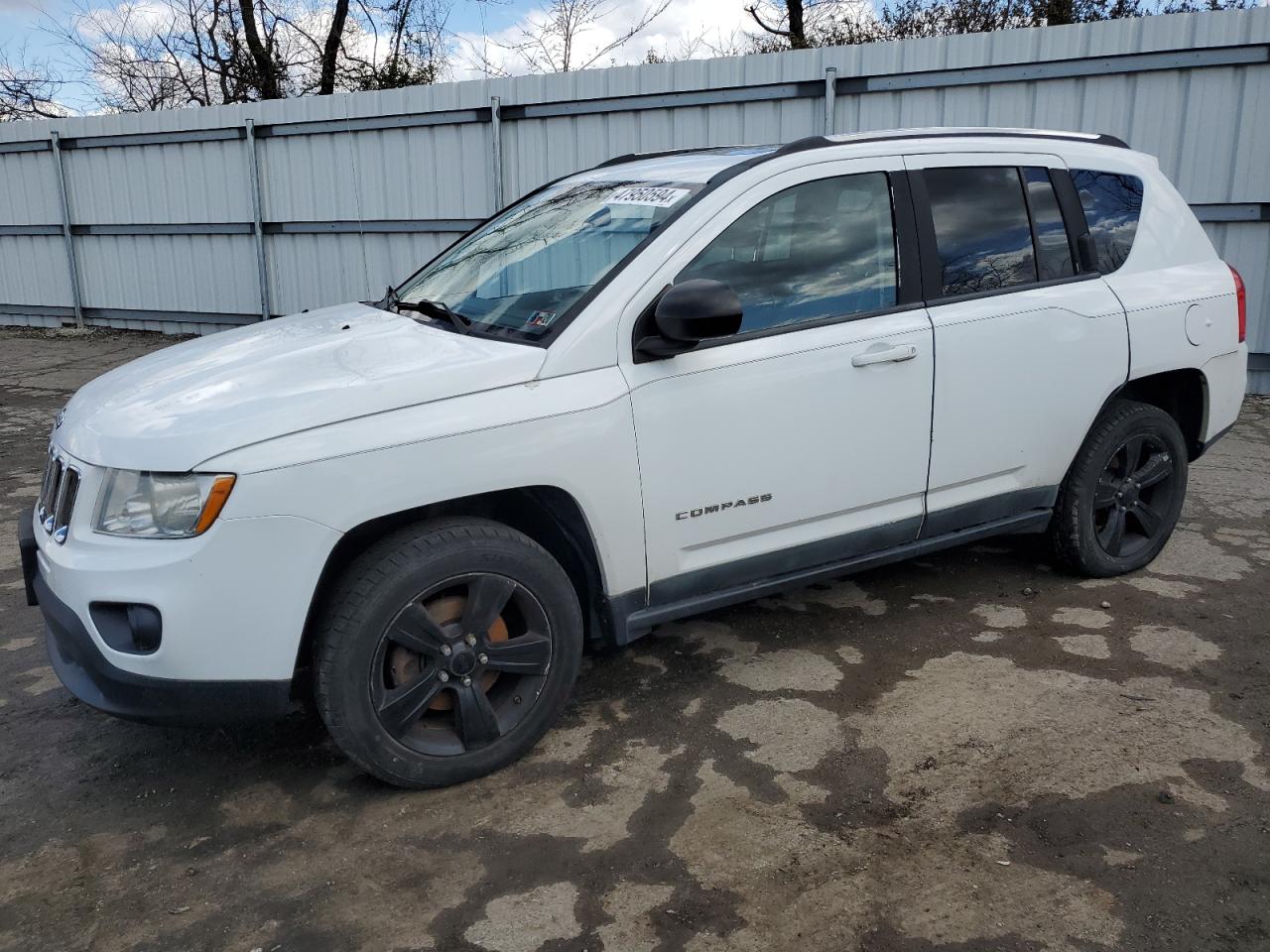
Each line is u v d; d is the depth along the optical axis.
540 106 10.70
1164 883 2.62
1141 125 8.34
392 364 3.10
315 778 3.23
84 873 2.80
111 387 3.30
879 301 3.71
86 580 2.78
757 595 3.67
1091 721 3.41
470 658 3.08
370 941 2.51
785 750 3.30
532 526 3.39
